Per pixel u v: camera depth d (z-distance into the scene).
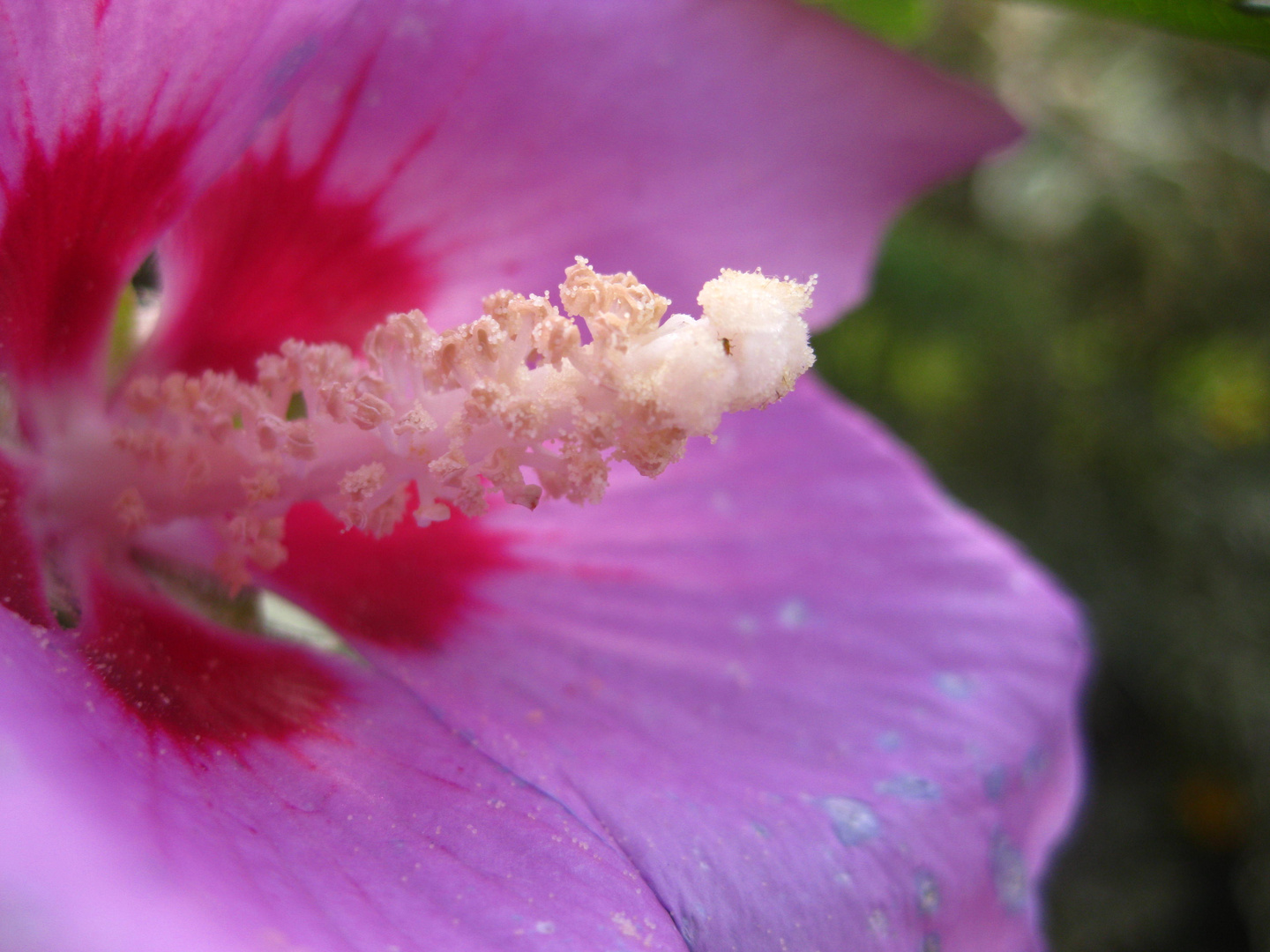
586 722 0.08
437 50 0.08
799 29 0.10
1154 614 0.25
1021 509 0.24
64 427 0.08
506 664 0.09
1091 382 0.26
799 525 0.10
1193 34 0.08
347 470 0.08
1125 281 0.28
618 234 0.09
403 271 0.09
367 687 0.08
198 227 0.08
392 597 0.09
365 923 0.06
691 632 0.09
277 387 0.08
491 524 0.09
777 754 0.09
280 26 0.07
